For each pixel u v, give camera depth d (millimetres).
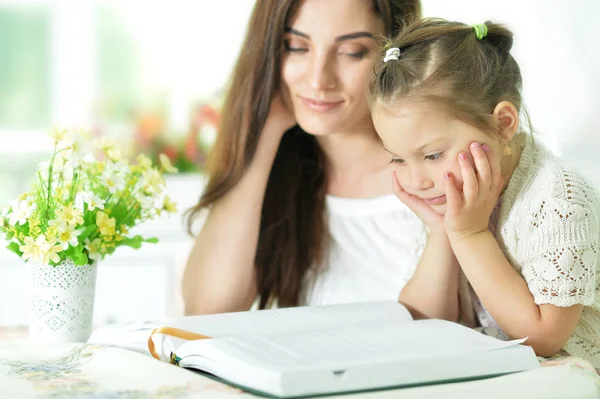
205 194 1762
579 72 3076
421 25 1435
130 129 3404
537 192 1376
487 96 1351
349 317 1372
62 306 1397
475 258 1354
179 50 3436
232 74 1741
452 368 1076
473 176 1325
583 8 3066
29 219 1379
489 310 1363
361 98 1611
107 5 3381
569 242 1310
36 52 3342
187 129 3412
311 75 1604
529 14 3139
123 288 2990
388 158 1729
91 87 3395
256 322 1325
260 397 993
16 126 3342
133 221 1485
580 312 1337
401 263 1697
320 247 1764
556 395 1018
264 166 1735
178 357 1177
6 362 1182
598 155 3062
